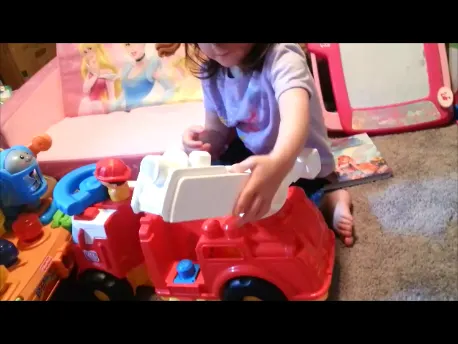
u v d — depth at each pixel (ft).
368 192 3.57
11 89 4.98
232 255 2.72
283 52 2.69
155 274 2.94
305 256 2.60
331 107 4.62
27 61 5.51
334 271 3.00
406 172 3.71
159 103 4.41
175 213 2.25
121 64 4.46
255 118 3.06
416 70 4.21
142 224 2.86
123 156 3.70
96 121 4.39
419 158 3.84
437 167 3.70
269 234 2.57
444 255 2.95
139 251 3.22
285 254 2.55
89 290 3.21
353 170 3.74
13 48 5.27
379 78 4.25
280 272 2.60
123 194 3.01
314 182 3.43
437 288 2.77
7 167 3.15
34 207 3.38
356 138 4.13
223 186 2.23
